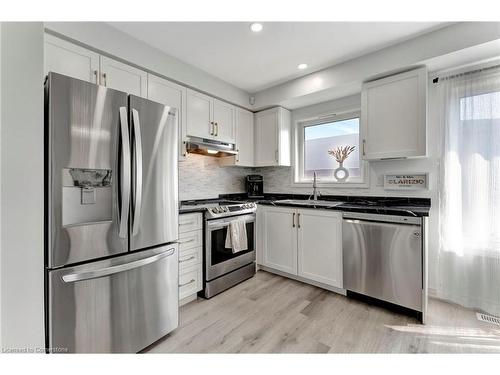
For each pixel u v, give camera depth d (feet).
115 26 6.02
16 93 2.97
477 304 6.48
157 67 7.04
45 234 3.80
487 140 6.31
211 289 7.55
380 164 8.45
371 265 6.79
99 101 4.31
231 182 11.34
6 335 2.94
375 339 5.38
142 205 4.92
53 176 3.78
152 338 5.12
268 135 10.62
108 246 4.41
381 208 6.76
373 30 6.21
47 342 3.78
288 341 5.35
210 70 8.48
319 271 7.98
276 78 9.18
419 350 4.99
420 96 6.64
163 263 5.38
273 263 9.26
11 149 2.93
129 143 4.61
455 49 5.90
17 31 3.00
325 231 7.82
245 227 8.83
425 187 7.43
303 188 10.68
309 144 10.91
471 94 6.52
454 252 6.75
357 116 9.46
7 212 2.92
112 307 4.50
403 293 6.24
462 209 6.64
